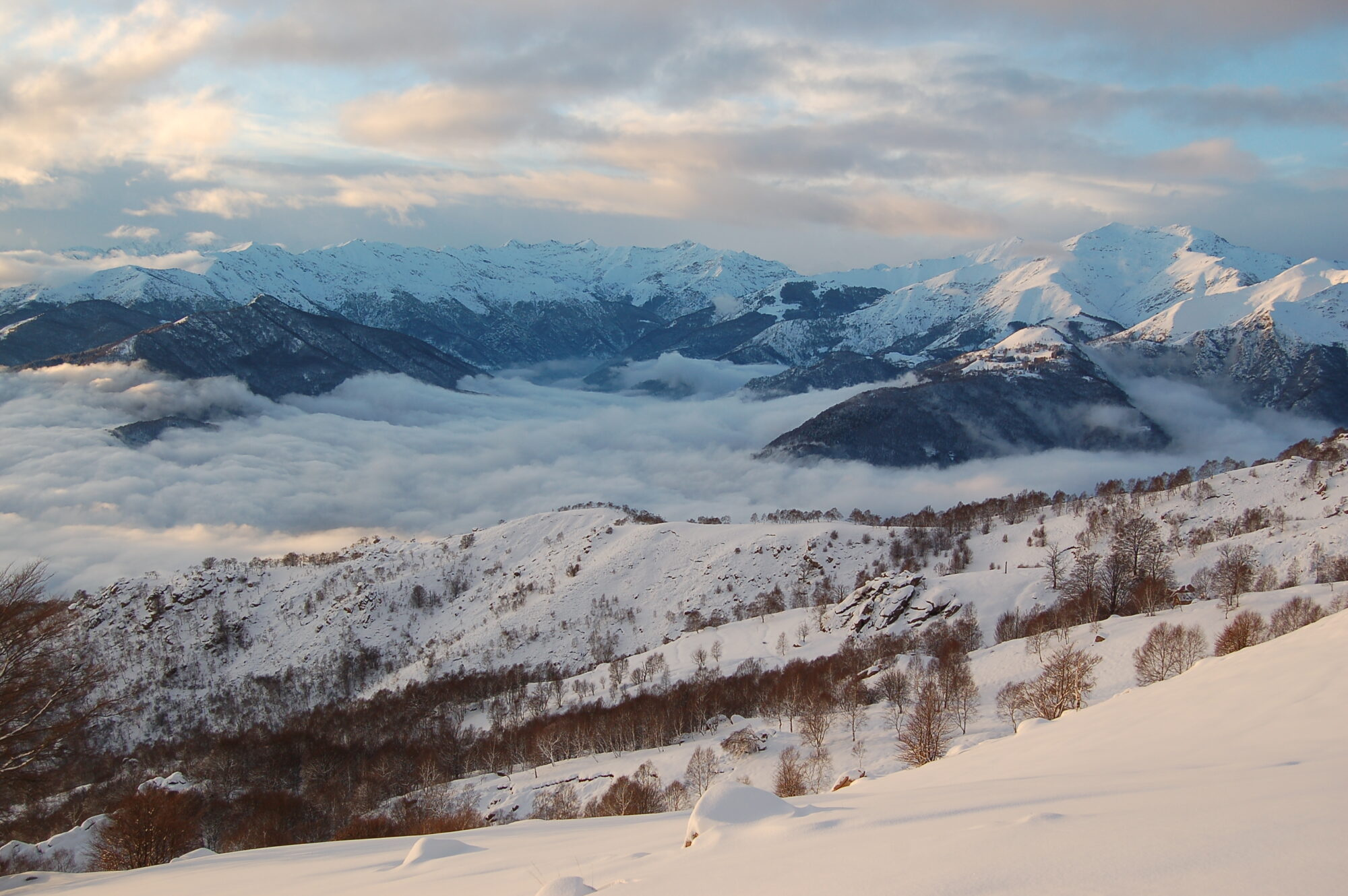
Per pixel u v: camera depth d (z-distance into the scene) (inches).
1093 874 479.2
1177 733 1418.6
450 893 844.0
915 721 3742.6
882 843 642.2
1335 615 1996.8
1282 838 511.8
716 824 824.3
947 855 572.1
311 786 5772.6
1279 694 1476.4
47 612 2160.4
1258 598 5044.3
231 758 6225.4
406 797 4899.1
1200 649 3799.2
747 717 5999.0
